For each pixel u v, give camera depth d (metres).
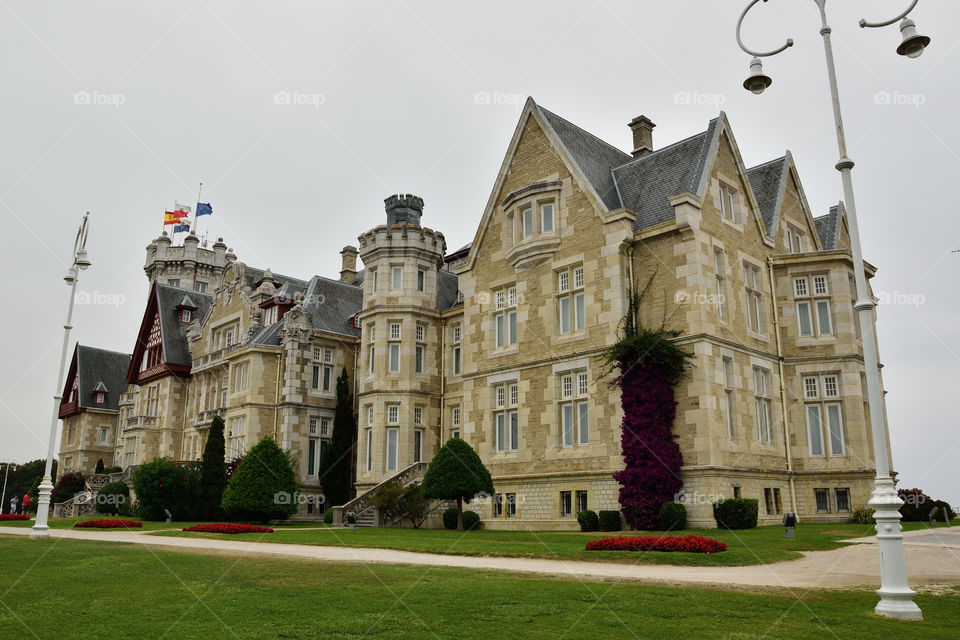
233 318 45.53
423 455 35.09
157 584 11.89
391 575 12.88
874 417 10.48
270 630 8.66
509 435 28.78
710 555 15.21
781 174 31.98
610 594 10.87
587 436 26.20
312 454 38.84
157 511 34.88
